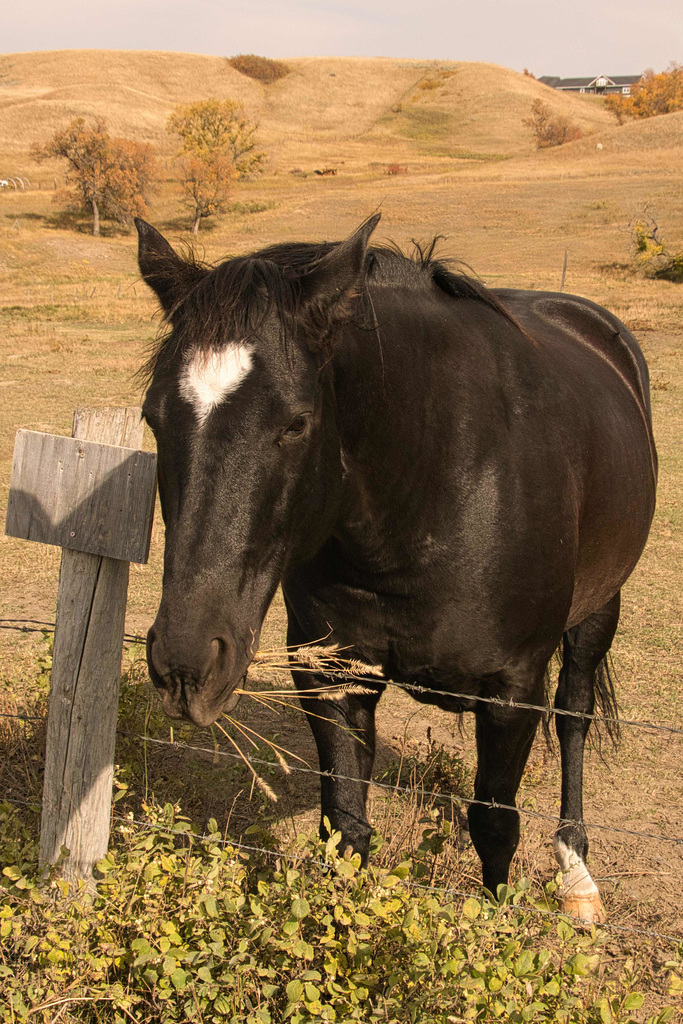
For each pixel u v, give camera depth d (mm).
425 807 3307
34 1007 1970
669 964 2152
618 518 3154
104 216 47656
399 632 2473
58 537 2205
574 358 3277
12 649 4852
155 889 2135
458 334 2508
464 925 2025
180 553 1712
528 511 2514
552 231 36219
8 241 38156
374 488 2227
